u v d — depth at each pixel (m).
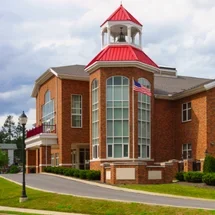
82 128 42.19
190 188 27.16
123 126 35.53
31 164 49.59
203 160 33.88
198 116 37.28
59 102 42.03
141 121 36.47
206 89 36.00
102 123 35.53
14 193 25.86
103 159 35.22
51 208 21.19
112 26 38.22
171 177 31.00
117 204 20.02
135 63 35.56
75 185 29.27
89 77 39.59
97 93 36.56
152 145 37.41
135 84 35.50
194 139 37.75
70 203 21.42
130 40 37.81
